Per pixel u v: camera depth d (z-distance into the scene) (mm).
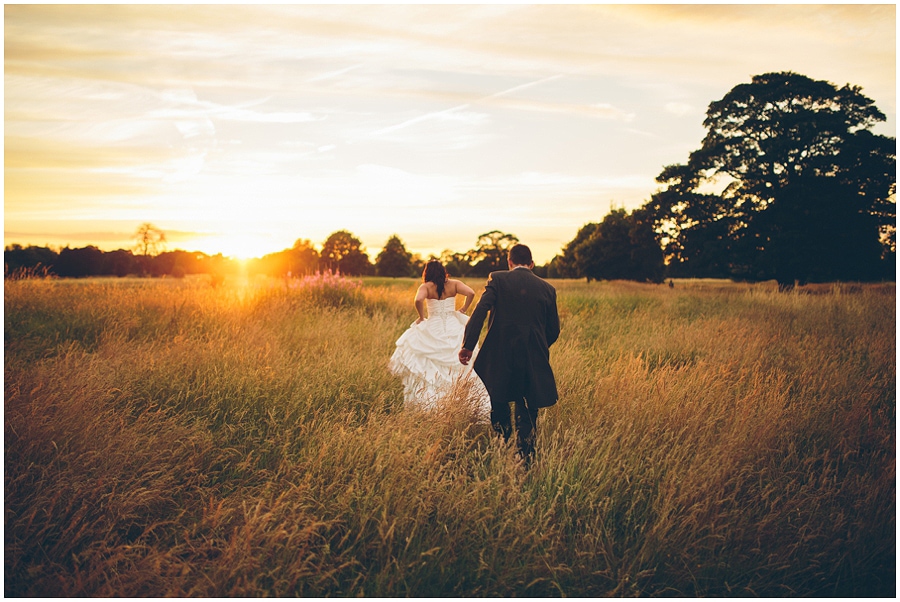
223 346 5629
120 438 3207
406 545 2496
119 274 23453
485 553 2521
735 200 30484
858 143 27000
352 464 3064
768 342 7367
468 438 3744
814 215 26609
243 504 2496
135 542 2533
